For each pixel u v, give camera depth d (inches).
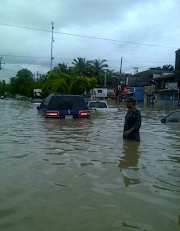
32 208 121.0
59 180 156.6
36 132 324.5
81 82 1050.7
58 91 1056.2
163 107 1259.8
